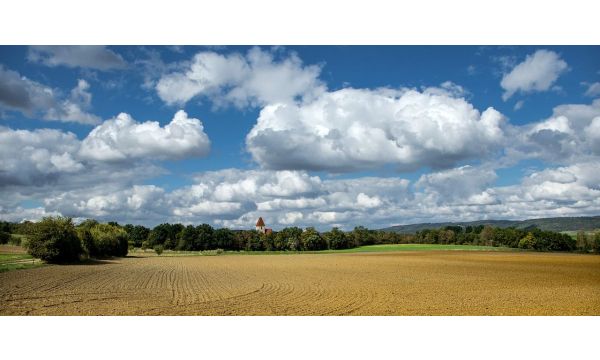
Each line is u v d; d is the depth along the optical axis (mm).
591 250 150625
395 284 39562
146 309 24109
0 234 106562
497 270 59125
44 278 38500
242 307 25438
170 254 135625
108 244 88375
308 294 31750
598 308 25938
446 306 26500
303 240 182125
